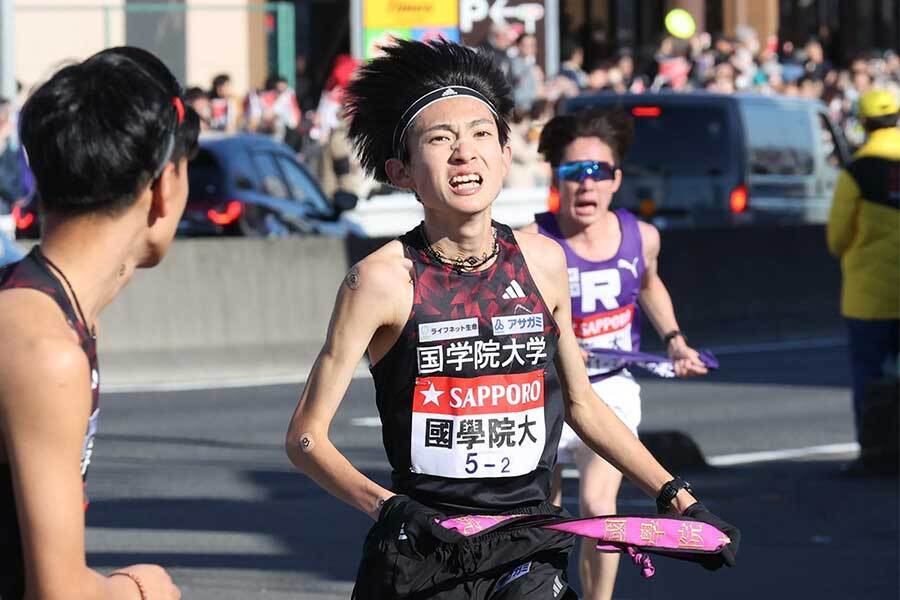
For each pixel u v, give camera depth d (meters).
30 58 48.19
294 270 29.25
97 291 5.39
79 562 5.13
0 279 5.31
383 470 19.23
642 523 7.22
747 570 14.45
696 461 19.48
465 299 7.64
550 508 7.85
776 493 17.91
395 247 7.69
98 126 5.28
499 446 7.66
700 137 36.69
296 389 26.53
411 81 7.80
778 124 38.19
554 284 7.88
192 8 47.31
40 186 5.34
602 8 70.00
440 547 7.49
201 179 32.81
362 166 8.09
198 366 27.95
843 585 13.88
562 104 39.19
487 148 7.66
